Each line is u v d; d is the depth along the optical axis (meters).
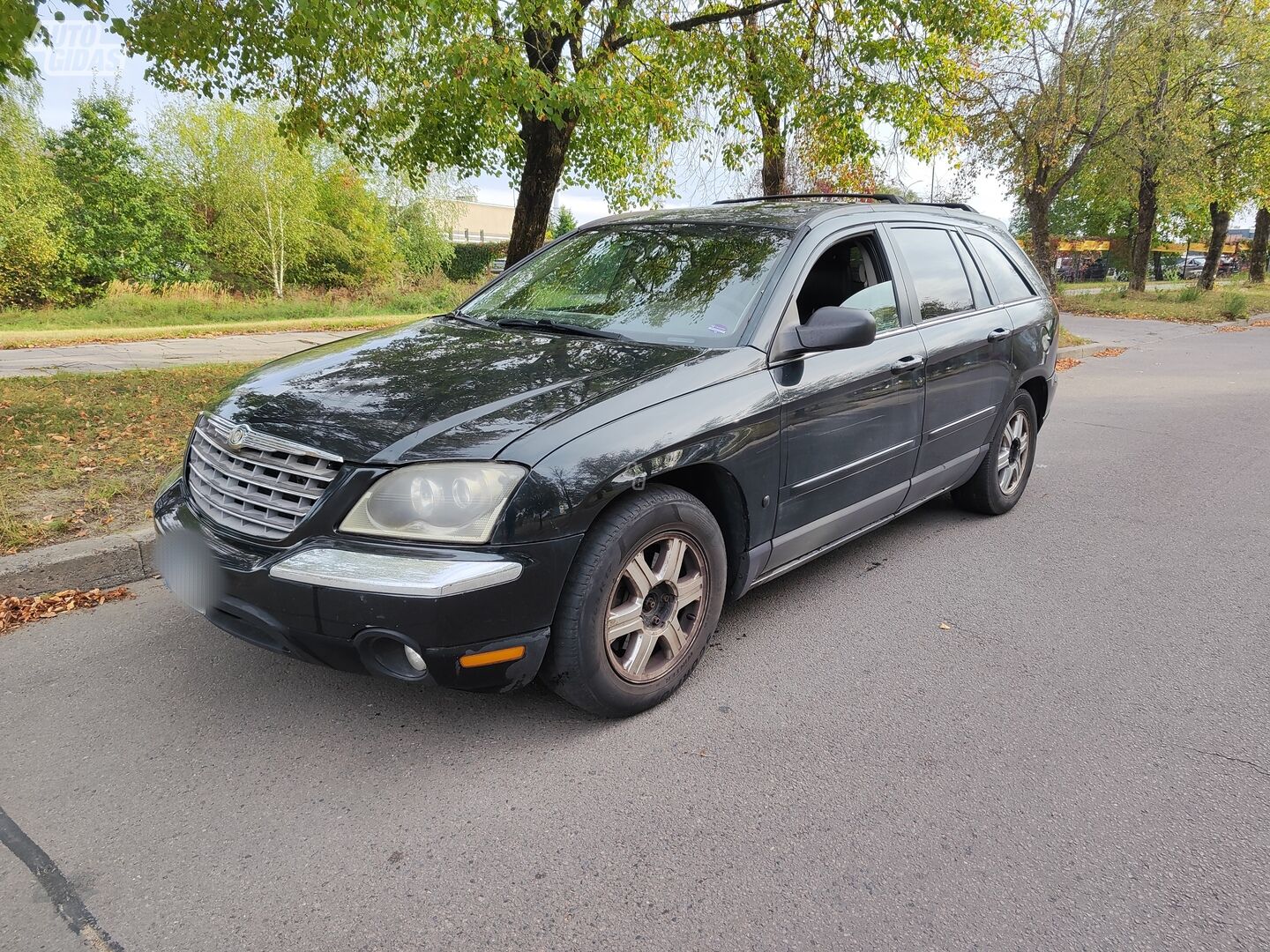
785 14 10.24
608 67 8.22
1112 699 3.21
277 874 2.25
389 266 34.91
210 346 14.16
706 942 2.04
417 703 3.10
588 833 2.43
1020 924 2.12
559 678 2.76
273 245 30.92
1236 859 2.36
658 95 8.82
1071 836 2.45
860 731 2.97
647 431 2.77
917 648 3.61
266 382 3.12
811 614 3.93
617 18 8.69
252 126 30.05
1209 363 13.56
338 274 33.84
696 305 3.49
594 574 2.67
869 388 3.71
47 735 2.86
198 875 2.24
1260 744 2.93
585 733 2.93
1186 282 48.16
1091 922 2.12
